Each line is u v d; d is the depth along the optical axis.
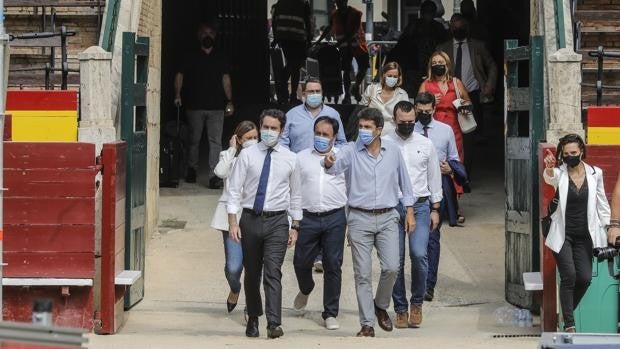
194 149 27.34
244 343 15.78
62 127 17.59
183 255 21.75
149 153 22.48
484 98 26.44
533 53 18.17
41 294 16.91
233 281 18.03
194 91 26.89
